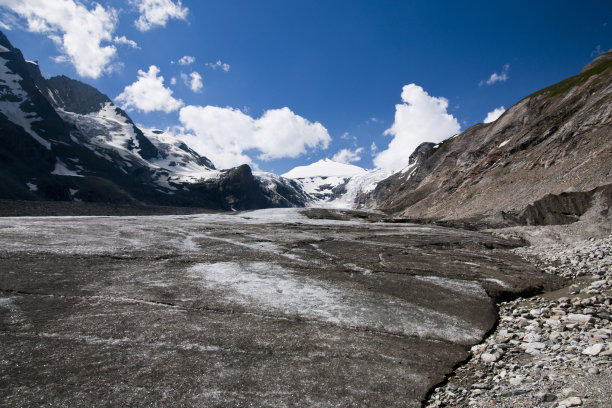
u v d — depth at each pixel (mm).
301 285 16766
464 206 80312
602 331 10406
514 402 7016
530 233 36375
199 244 27266
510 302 15742
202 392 7605
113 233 29719
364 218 68875
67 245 22453
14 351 9164
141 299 13672
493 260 24922
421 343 10844
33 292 13688
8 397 7219
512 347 10414
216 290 15359
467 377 8781
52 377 8039
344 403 7387
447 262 23547
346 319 12547
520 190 65375
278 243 29797
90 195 164250
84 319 11477
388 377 8586
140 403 7156
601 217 35062
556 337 10477
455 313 13641
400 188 171625
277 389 7828
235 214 72625
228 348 9875
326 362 9250
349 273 19688
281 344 10266
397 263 22750
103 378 8062
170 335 10531
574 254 24078
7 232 25172
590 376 7488
